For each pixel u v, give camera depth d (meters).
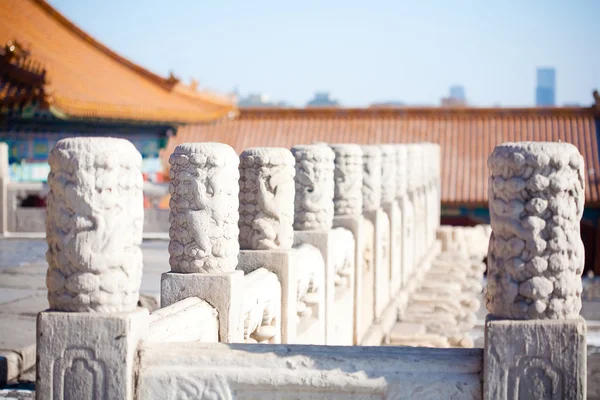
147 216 18.55
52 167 4.14
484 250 23.61
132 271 4.23
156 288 10.05
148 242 15.90
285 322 6.57
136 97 27.44
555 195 4.02
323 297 7.84
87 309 4.17
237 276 5.36
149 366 4.23
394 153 12.55
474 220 34.25
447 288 14.87
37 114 21.69
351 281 9.36
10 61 19.69
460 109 36.69
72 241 4.11
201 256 5.30
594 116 35.41
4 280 10.62
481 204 33.50
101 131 26.11
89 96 23.75
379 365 4.13
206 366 4.21
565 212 4.02
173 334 4.67
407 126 36.72
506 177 4.07
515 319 4.03
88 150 4.08
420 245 17.52
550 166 4.01
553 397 3.96
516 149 4.05
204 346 4.29
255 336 6.29
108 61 29.98
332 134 36.88
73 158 4.07
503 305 4.07
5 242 15.90
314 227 8.02
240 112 37.97
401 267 14.01
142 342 4.29
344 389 4.13
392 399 4.09
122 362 4.12
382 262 11.79
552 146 4.04
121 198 4.16
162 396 4.21
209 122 33.41
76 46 28.55
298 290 7.07
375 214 10.89
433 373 4.09
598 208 32.91
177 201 5.35
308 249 7.59
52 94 19.78
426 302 13.62
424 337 11.36
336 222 9.48
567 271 4.03
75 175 4.08
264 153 6.59
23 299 9.16
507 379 3.98
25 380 6.46
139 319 4.25
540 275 4.01
